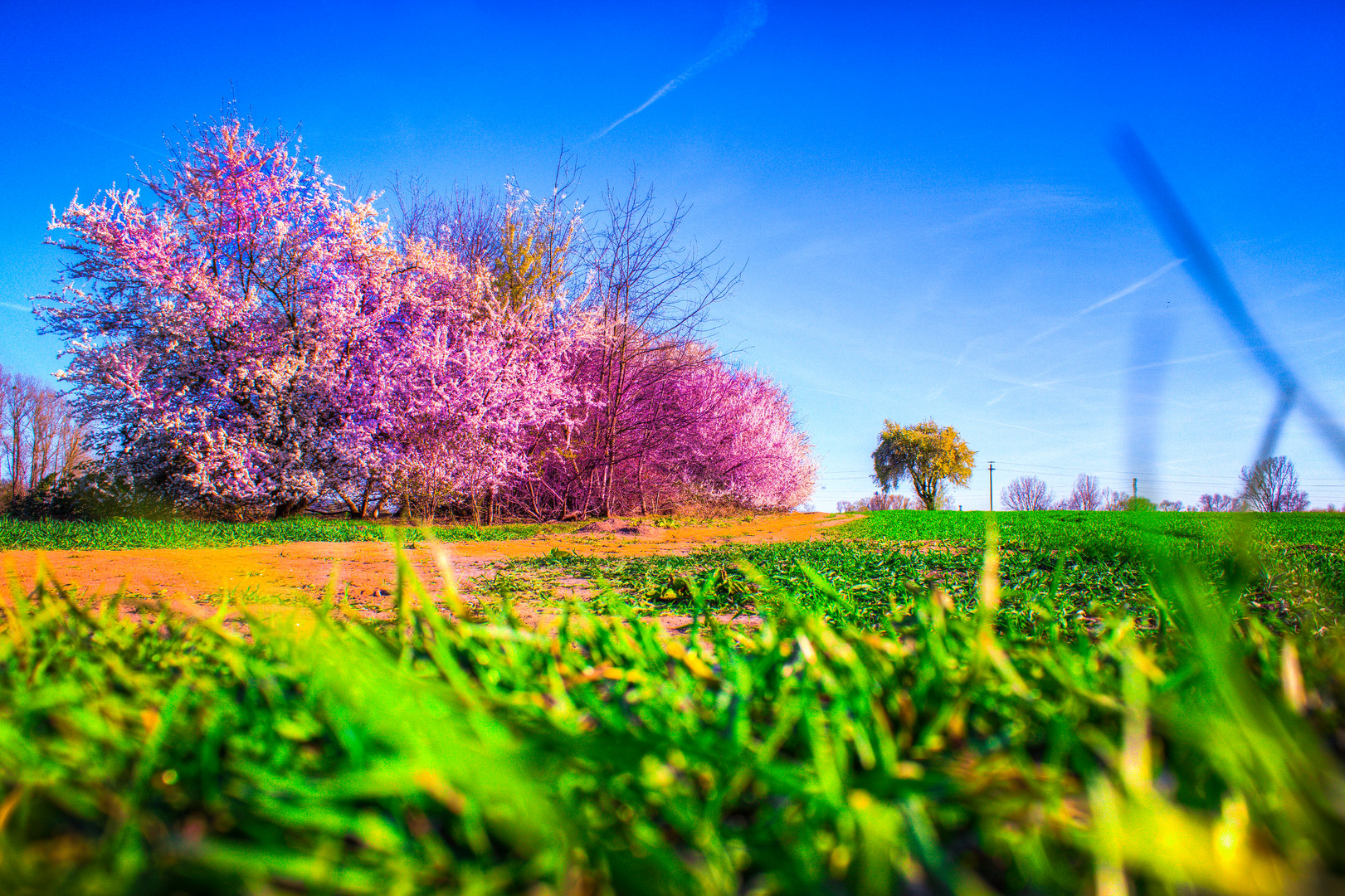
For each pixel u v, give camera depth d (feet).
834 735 2.49
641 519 54.75
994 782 2.08
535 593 16.43
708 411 67.00
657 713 2.72
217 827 2.07
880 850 1.60
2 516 51.11
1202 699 2.68
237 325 49.21
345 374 51.37
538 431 56.18
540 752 2.13
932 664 3.15
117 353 46.68
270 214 50.42
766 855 1.85
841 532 41.16
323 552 27.45
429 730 1.85
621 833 2.06
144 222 47.80
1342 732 2.57
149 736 2.40
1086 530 34.45
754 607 13.21
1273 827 1.77
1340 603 3.57
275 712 2.66
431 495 49.03
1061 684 2.93
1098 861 1.59
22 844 1.93
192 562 22.17
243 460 47.88
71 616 3.93
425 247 57.57
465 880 1.79
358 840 2.05
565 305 58.08
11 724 2.48
